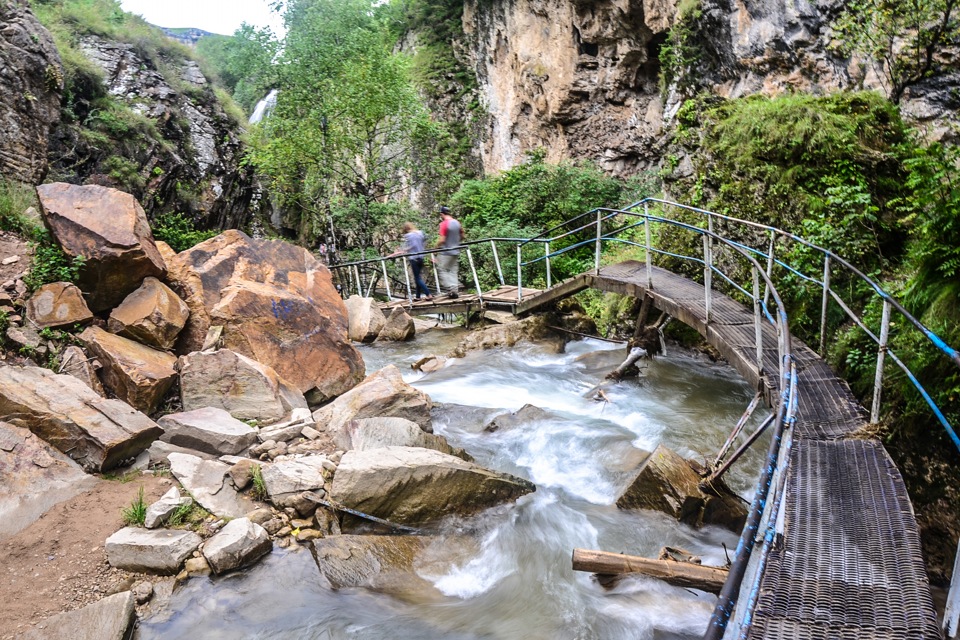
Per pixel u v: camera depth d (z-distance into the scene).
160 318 6.50
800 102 8.30
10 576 3.79
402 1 28.52
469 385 8.50
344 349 7.57
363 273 19.19
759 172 8.29
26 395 5.03
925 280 4.99
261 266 7.93
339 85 17.44
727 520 5.06
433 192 21.94
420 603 4.20
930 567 4.30
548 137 19.97
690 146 10.42
